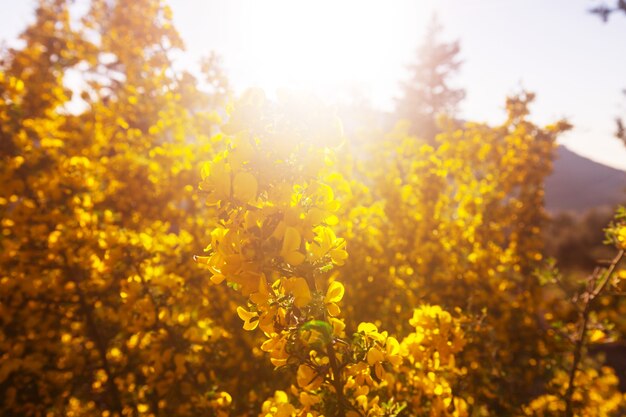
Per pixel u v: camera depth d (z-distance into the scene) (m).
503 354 4.78
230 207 1.40
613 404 4.14
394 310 5.26
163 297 3.77
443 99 29.33
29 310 4.50
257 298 1.35
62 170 4.60
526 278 5.55
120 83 8.27
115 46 7.95
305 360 1.55
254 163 1.40
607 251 10.41
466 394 3.48
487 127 6.56
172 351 3.66
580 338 3.46
